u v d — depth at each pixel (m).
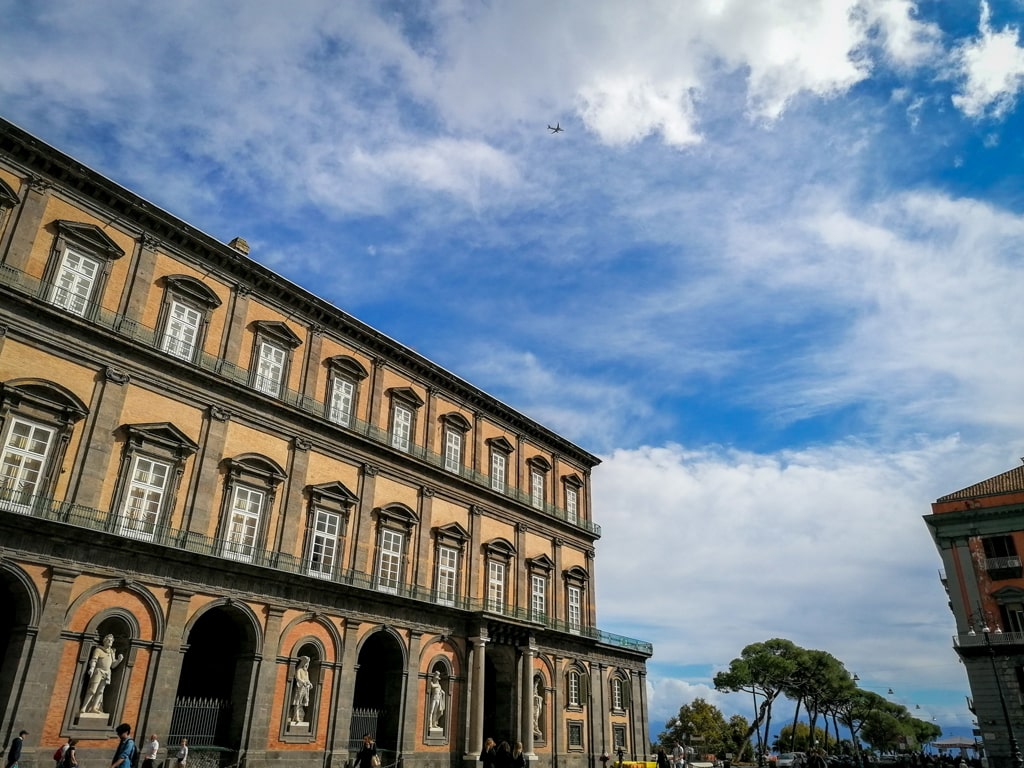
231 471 32.38
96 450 27.97
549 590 50.38
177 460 30.64
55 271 28.55
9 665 24.16
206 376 32.28
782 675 79.44
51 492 26.44
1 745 22.91
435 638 39.38
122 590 27.23
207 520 31.06
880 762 77.44
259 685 30.56
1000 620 49.78
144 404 30.19
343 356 39.56
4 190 27.69
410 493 41.34
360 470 38.59
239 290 35.44
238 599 30.69
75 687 25.22
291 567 33.69
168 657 27.84
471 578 43.81
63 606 25.36
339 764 32.81
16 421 26.17
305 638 32.97
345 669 34.31
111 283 30.50
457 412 46.78
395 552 39.34
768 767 67.06
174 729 28.14
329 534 36.03
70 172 29.75
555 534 52.81
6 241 27.41
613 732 51.72
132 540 27.19
